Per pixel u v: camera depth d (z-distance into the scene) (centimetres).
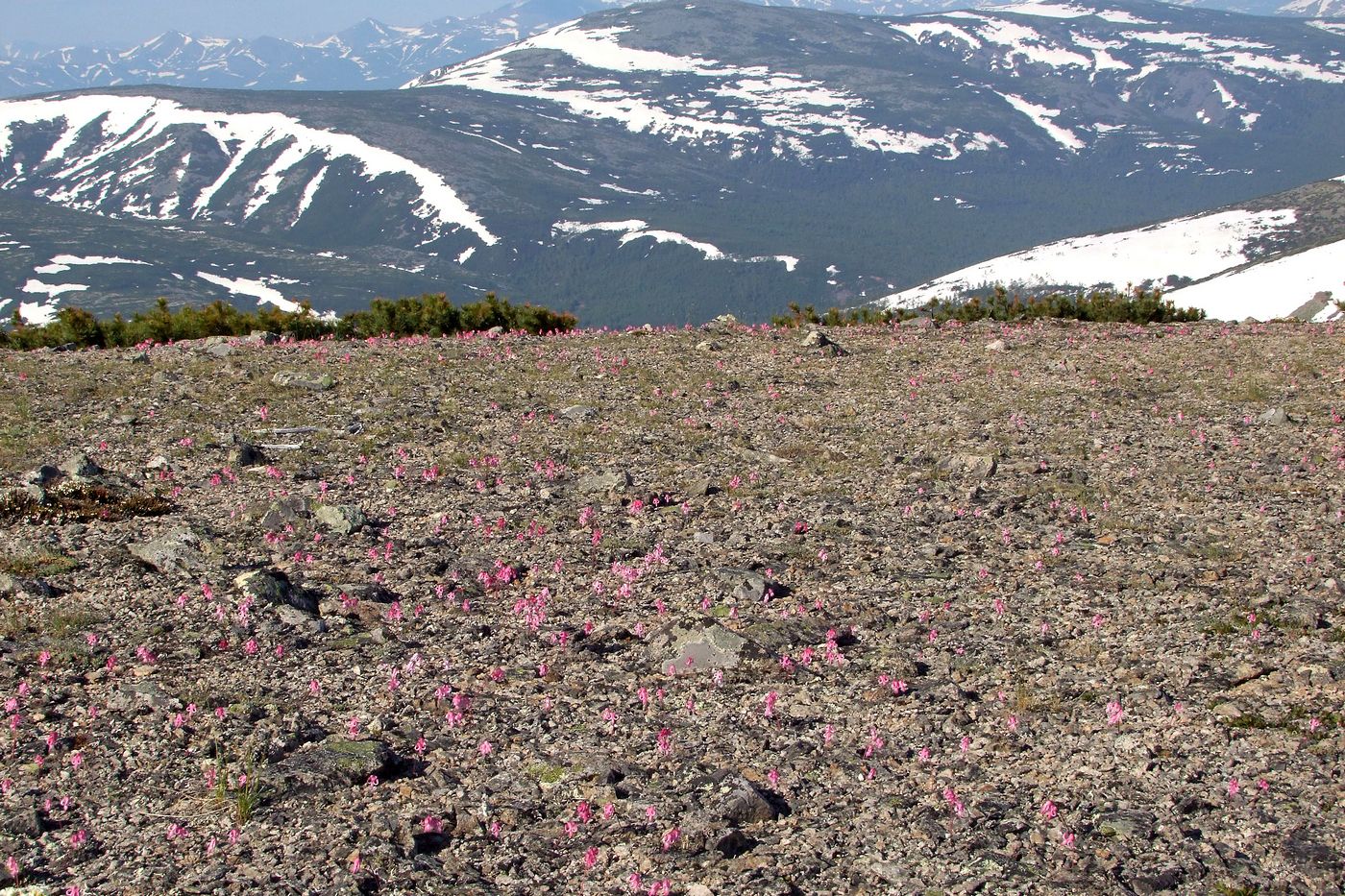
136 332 3356
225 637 1125
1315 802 827
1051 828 807
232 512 1514
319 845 786
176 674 1043
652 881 759
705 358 2700
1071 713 985
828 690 1040
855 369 2586
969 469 1748
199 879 745
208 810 830
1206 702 988
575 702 1017
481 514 1541
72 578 1253
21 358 2653
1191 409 2139
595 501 1608
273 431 1917
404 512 1543
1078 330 3142
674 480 1708
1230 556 1366
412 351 2711
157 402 2138
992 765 902
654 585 1298
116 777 871
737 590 1259
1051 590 1280
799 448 1883
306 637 1141
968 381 2423
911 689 1040
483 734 957
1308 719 941
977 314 3678
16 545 1330
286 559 1350
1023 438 1961
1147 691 1010
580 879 762
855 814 837
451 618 1203
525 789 870
